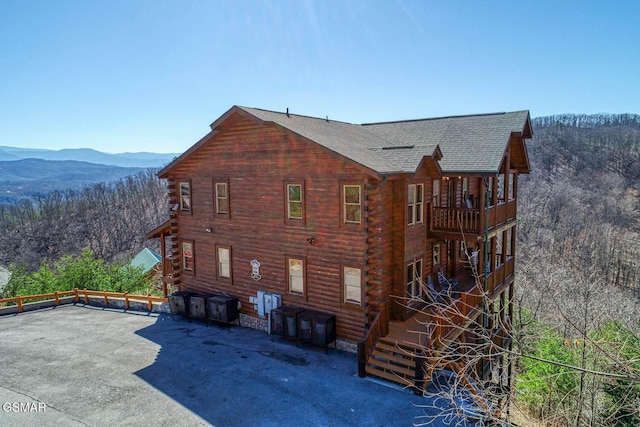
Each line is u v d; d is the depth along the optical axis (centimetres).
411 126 1980
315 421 1037
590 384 1007
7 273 3397
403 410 1084
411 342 1276
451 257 1855
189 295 1791
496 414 970
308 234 1485
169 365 1347
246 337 1586
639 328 1252
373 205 1325
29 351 1479
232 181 1684
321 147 1349
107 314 1938
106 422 1030
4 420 1037
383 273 1373
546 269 2111
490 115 1853
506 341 1720
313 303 1503
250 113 1502
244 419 1045
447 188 1759
